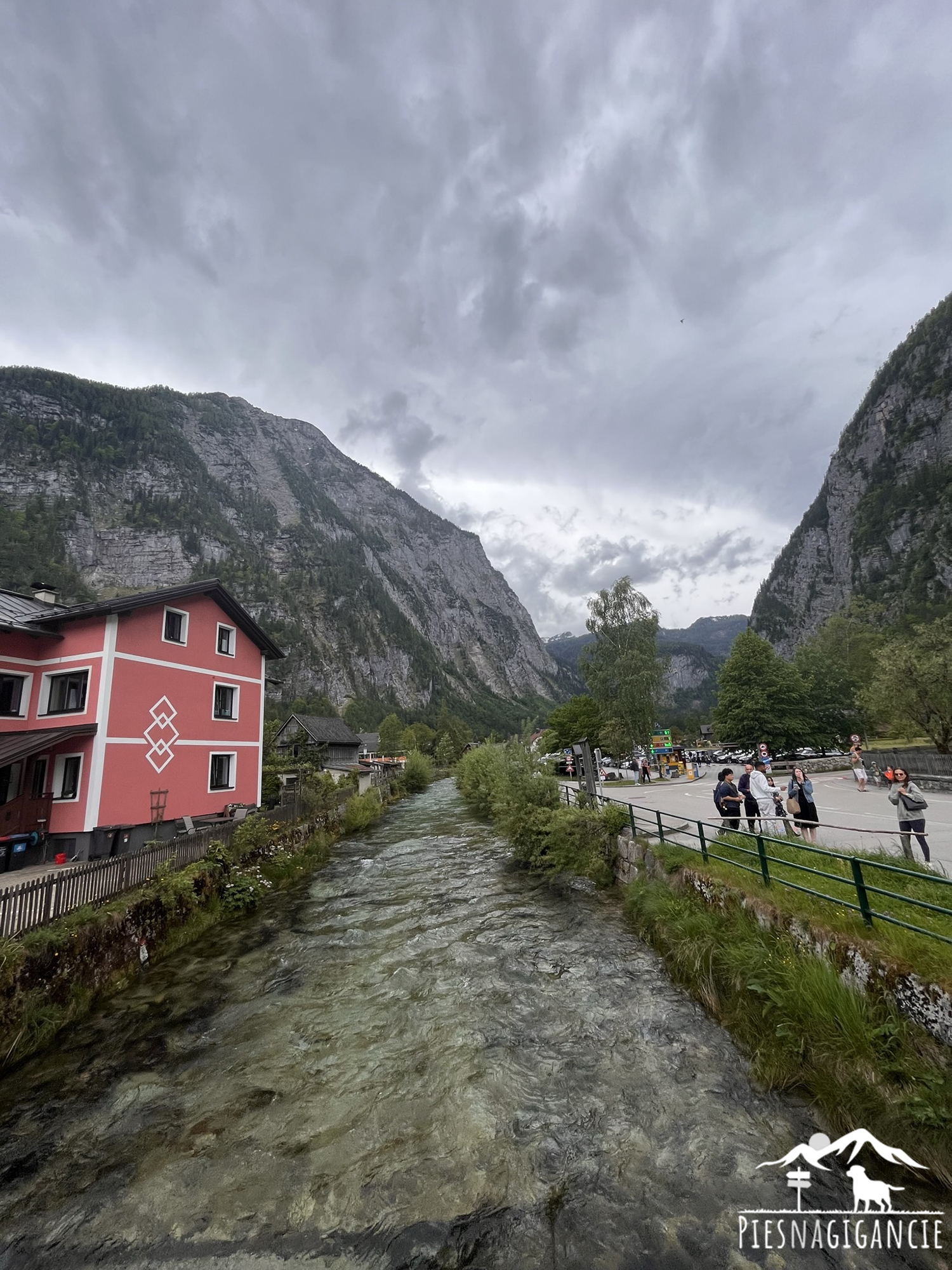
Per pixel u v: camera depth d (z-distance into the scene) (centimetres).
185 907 1091
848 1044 468
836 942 540
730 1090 490
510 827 1533
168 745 1783
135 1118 521
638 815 1662
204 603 2006
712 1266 321
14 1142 495
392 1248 354
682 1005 659
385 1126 481
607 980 748
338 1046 629
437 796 4106
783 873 761
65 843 1509
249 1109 523
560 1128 461
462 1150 444
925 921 531
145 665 1717
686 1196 379
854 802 1753
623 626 4162
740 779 1155
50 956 739
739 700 4534
